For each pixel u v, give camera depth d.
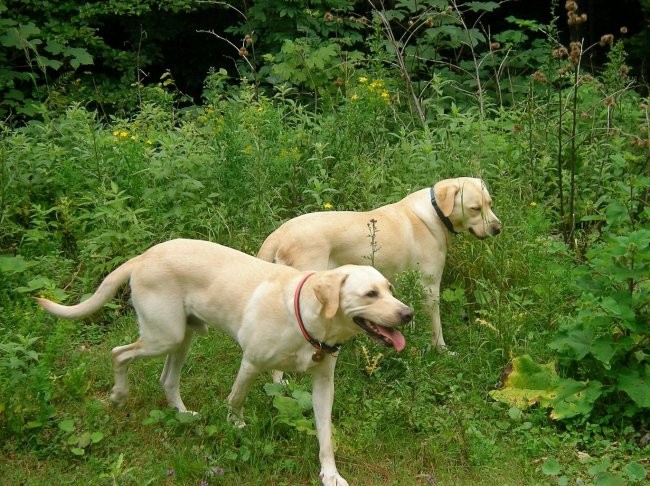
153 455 4.42
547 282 5.72
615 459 4.51
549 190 7.33
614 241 4.89
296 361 4.28
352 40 10.65
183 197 6.52
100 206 6.16
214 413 4.65
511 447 4.63
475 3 9.99
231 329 4.40
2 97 10.80
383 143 7.50
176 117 9.01
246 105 7.81
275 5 10.91
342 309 4.08
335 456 4.50
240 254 4.53
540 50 10.37
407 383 5.02
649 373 4.72
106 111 11.48
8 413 4.43
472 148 7.24
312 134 7.49
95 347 5.48
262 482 4.26
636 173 6.97
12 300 5.77
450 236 5.70
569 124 7.75
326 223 5.30
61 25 11.01
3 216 6.35
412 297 5.20
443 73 10.20
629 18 13.02
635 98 8.57
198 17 12.44
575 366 5.00
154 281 4.46
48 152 6.97
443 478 4.38
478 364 5.29
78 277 5.99
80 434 4.55
